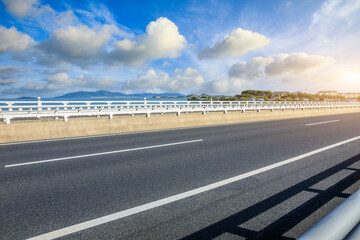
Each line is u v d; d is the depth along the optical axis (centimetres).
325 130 1130
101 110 1379
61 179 414
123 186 378
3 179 415
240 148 689
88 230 249
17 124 864
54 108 1255
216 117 1636
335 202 313
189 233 242
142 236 238
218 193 346
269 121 1792
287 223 261
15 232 246
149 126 1234
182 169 471
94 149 679
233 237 235
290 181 396
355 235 128
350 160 538
